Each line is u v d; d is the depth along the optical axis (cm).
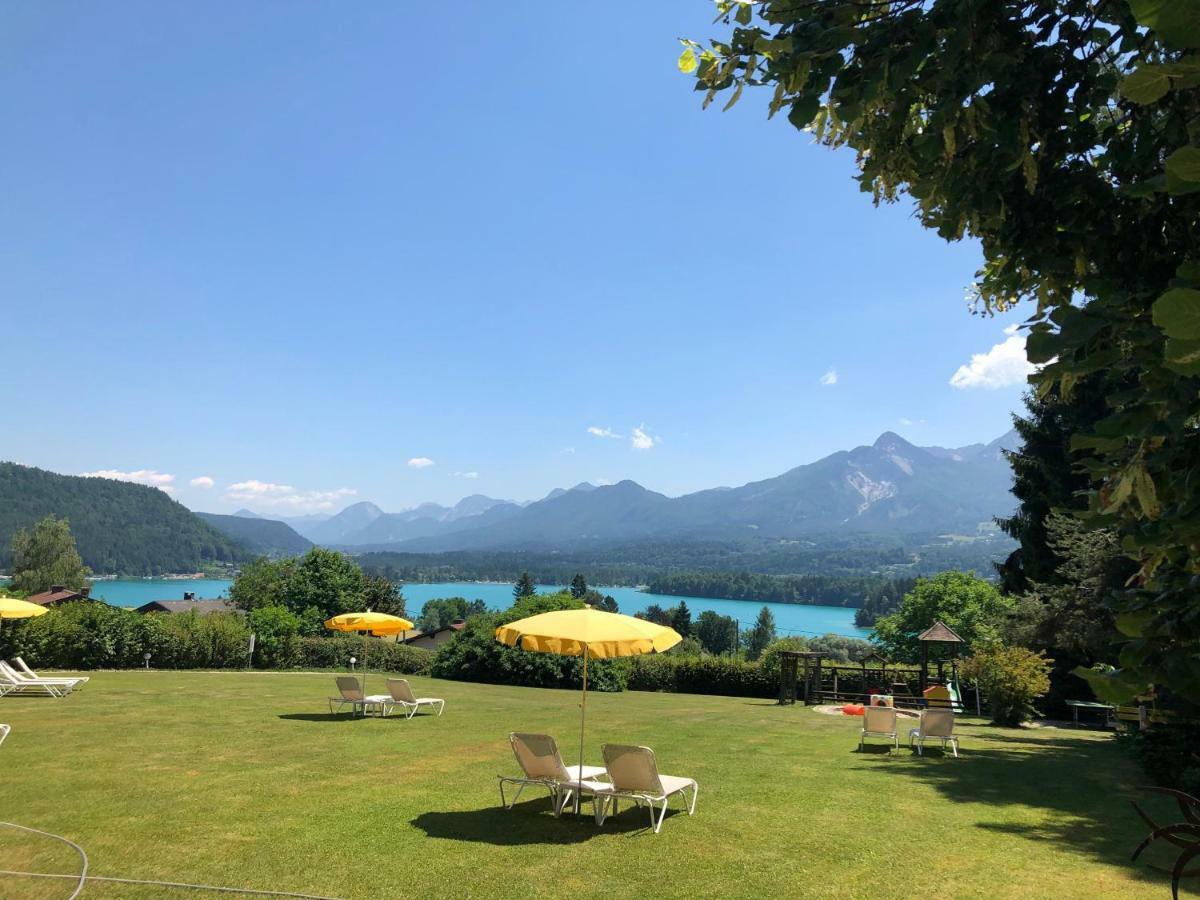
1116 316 201
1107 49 290
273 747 1188
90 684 2009
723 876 641
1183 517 185
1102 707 1959
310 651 3186
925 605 4159
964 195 289
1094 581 1634
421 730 1399
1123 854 718
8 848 678
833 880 636
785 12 273
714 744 1352
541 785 937
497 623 2762
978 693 2302
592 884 620
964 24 259
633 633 823
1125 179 272
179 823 764
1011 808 901
